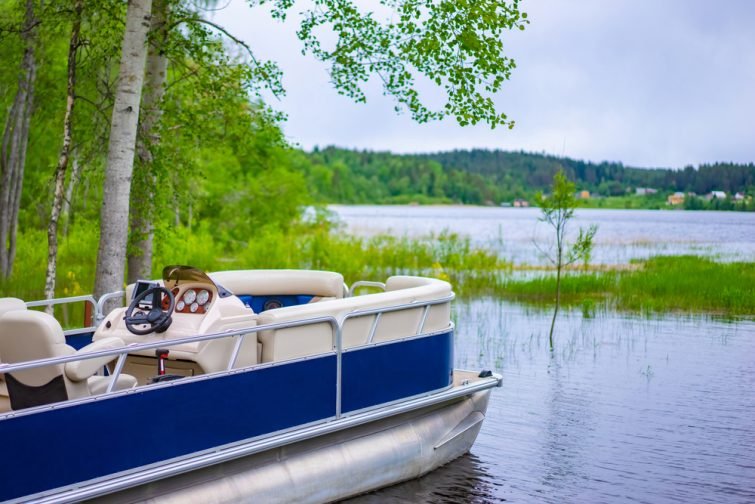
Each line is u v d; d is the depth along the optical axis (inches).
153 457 204.5
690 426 346.0
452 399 301.3
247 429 225.8
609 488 276.2
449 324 303.3
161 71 456.8
